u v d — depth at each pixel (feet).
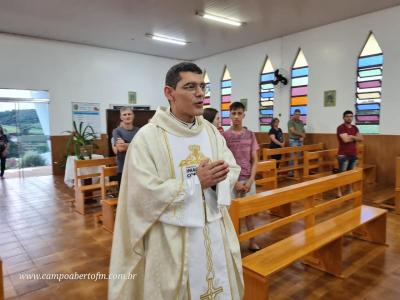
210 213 3.83
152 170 3.58
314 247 7.30
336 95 22.38
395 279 8.18
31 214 14.37
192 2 18.29
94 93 28.09
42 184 21.74
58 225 12.76
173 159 3.71
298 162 22.09
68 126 26.76
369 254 9.70
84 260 9.43
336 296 7.41
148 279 3.55
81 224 12.89
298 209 14.74
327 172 19.69
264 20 21.50
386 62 19.72
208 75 32.60
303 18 21.20
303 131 22.99
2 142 23.93
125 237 3.80
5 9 19.07
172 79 3.69
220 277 3.84
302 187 8.28
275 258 6.72
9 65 23.82
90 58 27.73
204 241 3.70
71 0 17.79
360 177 10.85
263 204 7.16
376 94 20.42
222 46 28.37
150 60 31.53
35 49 24.90
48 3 18.21
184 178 3.71
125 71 29.91
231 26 22.72
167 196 3.37
